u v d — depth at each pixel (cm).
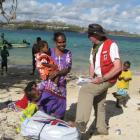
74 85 731
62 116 391
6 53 904
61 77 382
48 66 376
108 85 376
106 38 385
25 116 387
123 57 1850
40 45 379
